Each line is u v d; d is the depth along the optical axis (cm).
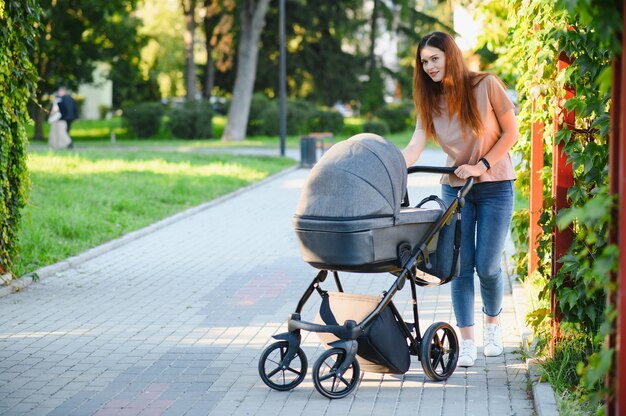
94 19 4997
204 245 1531
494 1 1358
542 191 998
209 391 729
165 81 8250
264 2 5066
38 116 4809
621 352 446
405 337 729
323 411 673
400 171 681
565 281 735
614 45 452
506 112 744
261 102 5541
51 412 680
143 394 723
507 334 896
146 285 1184
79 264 1338
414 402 692
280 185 2652
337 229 661
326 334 720
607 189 583
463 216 776
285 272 1275
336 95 6344
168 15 7975
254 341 891
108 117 7888
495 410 672
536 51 836
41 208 1698
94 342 891
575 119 752
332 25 6100
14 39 1052
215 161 3158
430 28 5909
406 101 6525
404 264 695
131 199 2009
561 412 634
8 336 916
